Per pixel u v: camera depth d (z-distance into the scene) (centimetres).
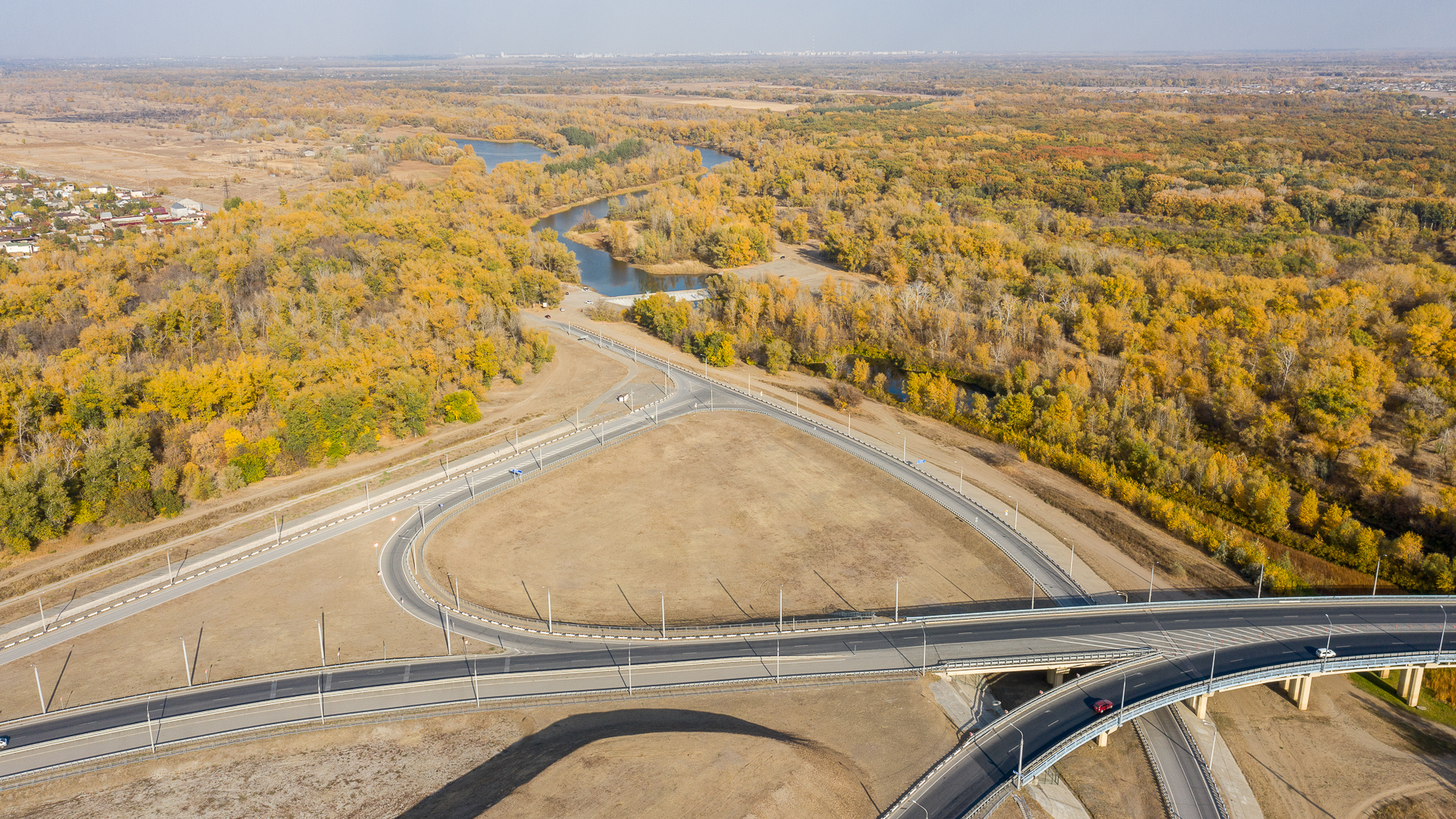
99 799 9806
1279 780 10831
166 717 10912
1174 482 17262
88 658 12150
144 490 16050
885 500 17112
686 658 12050
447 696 11319
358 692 11388
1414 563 14350
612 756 9825
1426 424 17788
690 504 17038
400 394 19500
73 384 18025
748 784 9394
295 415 18100
